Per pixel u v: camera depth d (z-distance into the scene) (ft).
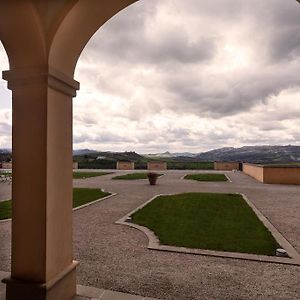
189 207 32.68
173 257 17.10
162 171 112.57
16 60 10.89
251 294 12.63
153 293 12.64
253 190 49.44
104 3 10.68
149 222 25.55
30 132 10.78
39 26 10.18
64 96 11.78
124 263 16.17
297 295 12.59
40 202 10.64
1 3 9.82
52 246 10.93
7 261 16.46
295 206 33.88
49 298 10.58
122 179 73.26
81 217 27.89
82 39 11.78
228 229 23.20
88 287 13.05
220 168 121.29
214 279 14.12
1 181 65.00
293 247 18.83
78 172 103.86
